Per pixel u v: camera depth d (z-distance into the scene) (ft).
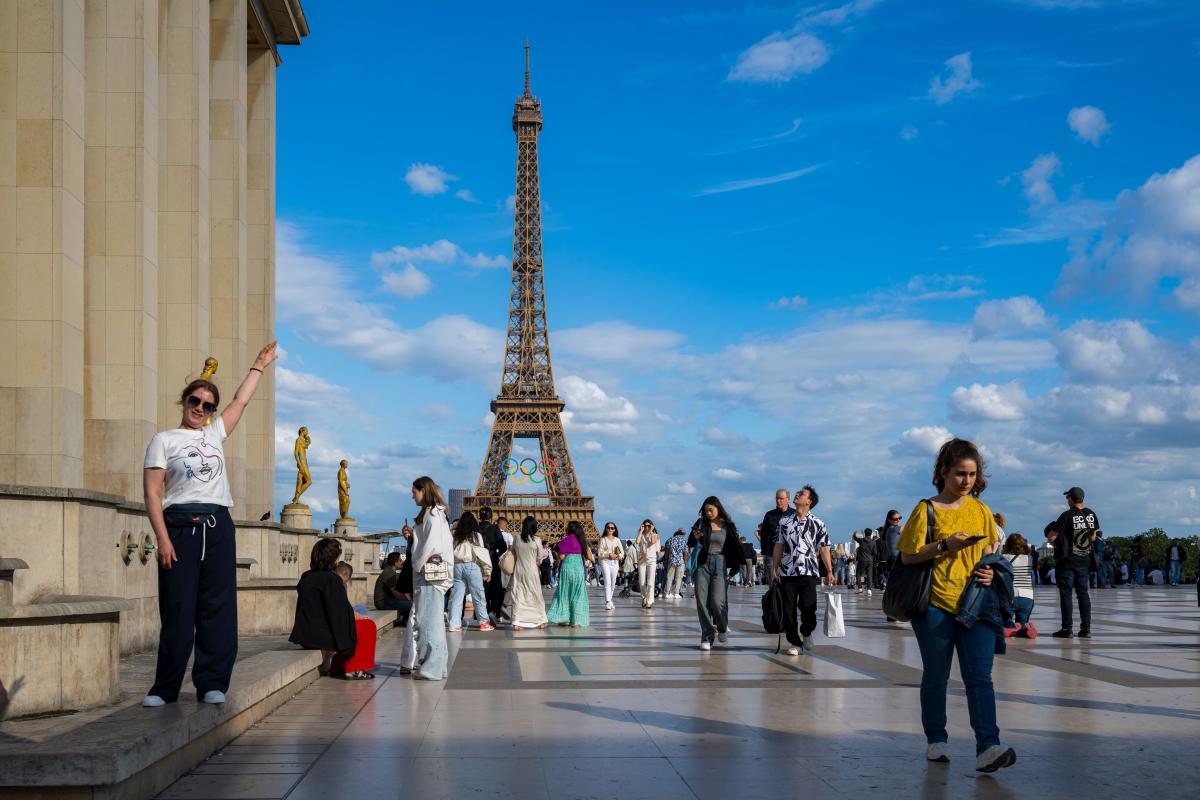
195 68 116.26
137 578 68.74
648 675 64.28
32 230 81.87
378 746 41.39
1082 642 85.20
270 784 34.71
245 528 105.81
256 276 155.74
